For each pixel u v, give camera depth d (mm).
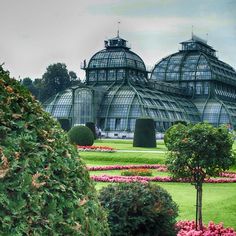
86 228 7730
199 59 178500
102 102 143625
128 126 137625
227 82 185125
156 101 148750
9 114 7504
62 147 8328
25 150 7375
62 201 7504
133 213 14172
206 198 31547
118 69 150250
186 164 20953
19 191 6789
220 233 19281
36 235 6758
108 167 50625
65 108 148625
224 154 20547
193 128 20594
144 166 53094
